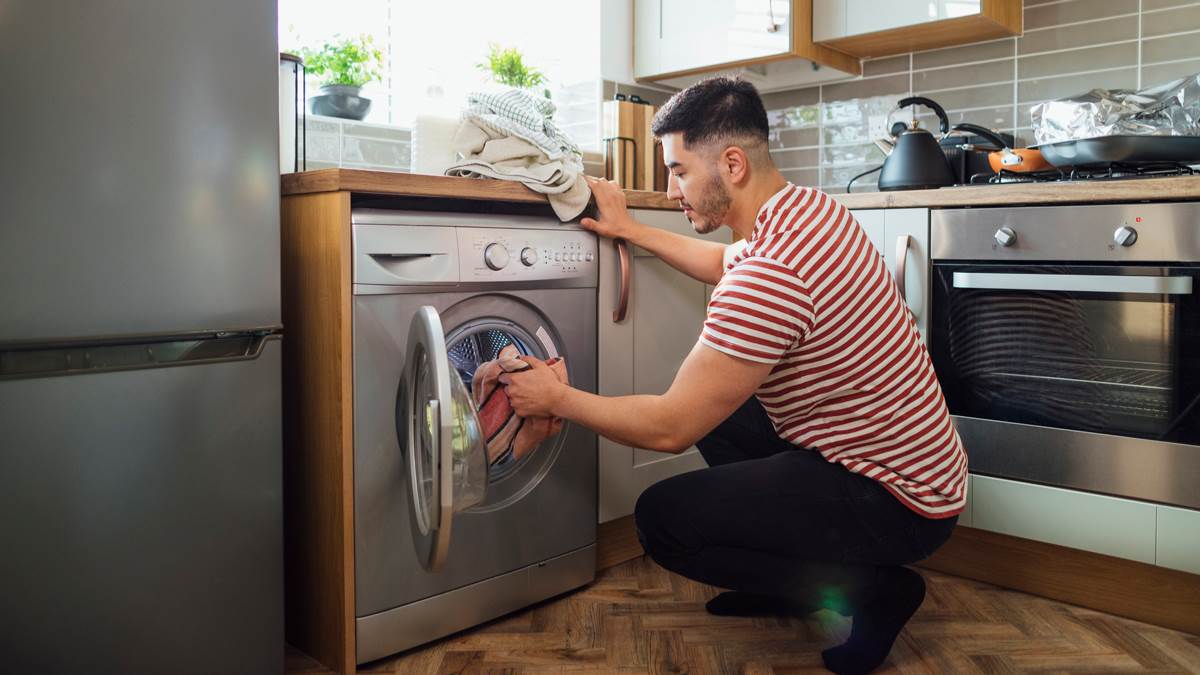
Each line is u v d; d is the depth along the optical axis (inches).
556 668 70.8
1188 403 75.9
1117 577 81.4
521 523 79.5
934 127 113.4
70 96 55.1
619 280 86.9
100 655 58.4
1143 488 78.4
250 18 62.7
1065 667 71.0
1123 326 79.0
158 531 60.4
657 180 109.1
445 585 74.4
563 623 79.1
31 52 53.5
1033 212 82.4
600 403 63.7
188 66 59.9
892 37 107.9
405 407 69.0
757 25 109.7
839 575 66.9
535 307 78.6
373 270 67.7
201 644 63.0
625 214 84.7
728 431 81.3
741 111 63.7
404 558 71.6
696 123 64.1
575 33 119.2
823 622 79.2
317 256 68.8
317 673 70.0
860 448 63.8
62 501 56.3
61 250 55.2
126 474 58.8
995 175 97.0
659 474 94.3
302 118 83.4
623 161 105.9
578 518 84.5
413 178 69.4
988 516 87.2
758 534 65.3
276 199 64.6
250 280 63.6
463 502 65.1
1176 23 96.8
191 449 61.6
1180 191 74.1
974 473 88.2
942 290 89.4
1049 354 83.4
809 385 63.3
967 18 99.3
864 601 68.7
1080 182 79.4
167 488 60.7
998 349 86.4
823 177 123.8
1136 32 99.3
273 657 66.9
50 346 55.1
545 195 79.3
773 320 59.1
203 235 61.1
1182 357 76.0
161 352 60.2
